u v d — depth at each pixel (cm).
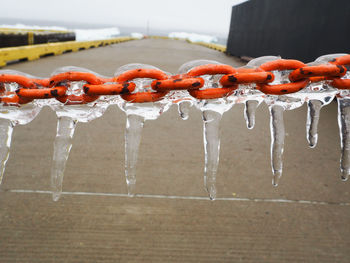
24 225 173
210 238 172
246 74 79
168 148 287
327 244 172
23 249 157
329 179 241
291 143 313
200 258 158
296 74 82
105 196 205
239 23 1399
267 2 1009
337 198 215
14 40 925
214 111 92
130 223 180
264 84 84
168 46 2073
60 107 86
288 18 810
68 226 175
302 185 231
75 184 216
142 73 80
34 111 86
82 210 189
